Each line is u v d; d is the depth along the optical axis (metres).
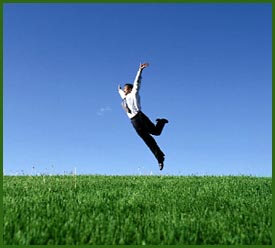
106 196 11.96
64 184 14.64
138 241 7.38
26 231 7.69
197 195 12.41
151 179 17.16
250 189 14.18
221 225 8.32
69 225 8.06
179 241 7.48
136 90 12.12
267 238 7.89
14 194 12.09
